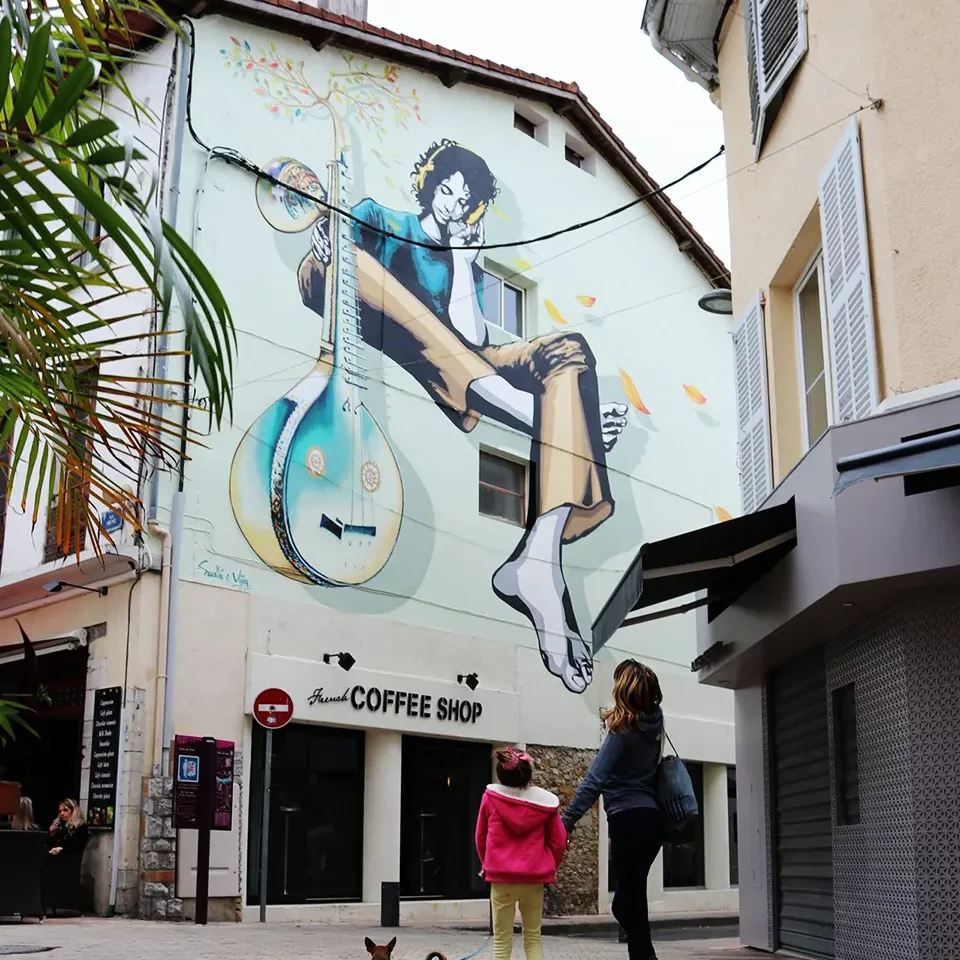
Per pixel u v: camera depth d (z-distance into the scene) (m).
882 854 8.73
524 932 6.43
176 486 15.66
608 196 24.55
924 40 8.77
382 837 17.27
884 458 7.10
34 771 16.62
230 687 15.79
